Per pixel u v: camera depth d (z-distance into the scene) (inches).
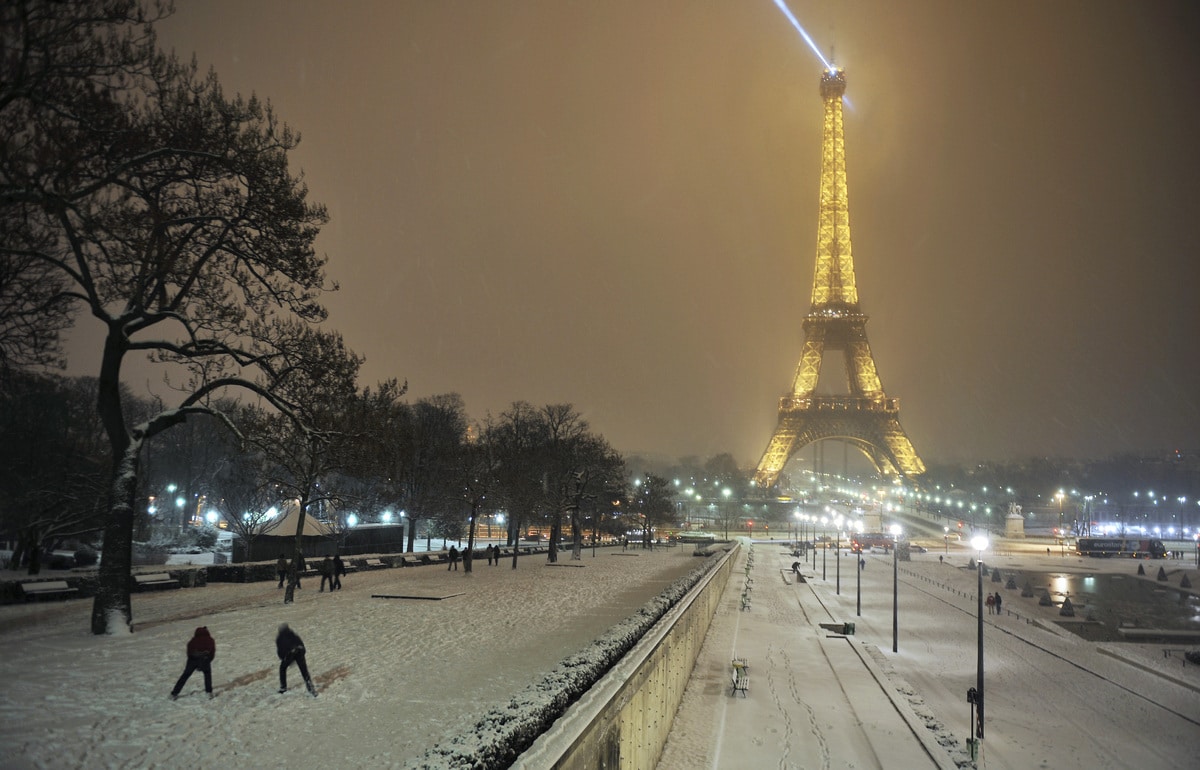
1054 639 2571.4
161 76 1064.2
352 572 2502.5
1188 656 2225.6
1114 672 2085.4
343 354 1460.4
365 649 1017.5
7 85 821.2
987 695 1796.3
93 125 971.3
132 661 862.5
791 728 1192.2
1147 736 1518.2
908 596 3486.7
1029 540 7760.8
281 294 1333.7
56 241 957.8
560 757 475.8
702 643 1851.6
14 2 806.5
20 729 582.2
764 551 6190.9
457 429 5374.0
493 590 1934.1
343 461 1694.1
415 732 613.9
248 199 1228.5
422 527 4864.7
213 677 808.3
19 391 1024.2
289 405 1429.6
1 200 845.2
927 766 1048.2
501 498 3503.9
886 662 1844.2
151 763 521.0
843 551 6254.9
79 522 1530.5
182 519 4436.5
